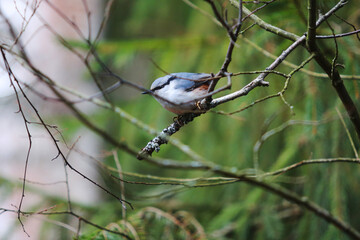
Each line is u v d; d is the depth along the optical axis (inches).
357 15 326.6
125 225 265.3
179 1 494.0
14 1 236.7
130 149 323.9
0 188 430.0
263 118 392.2
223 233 418.9
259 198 408.8
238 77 369.1
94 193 538.0
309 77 336.8
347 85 309.9
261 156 410.9
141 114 427.8
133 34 531.8
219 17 187.0
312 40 207.8
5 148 518.9
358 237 303.3
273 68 212.1
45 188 527.5
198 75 284.8
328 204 350.6
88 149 529.7
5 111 459.8
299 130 371.6
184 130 431.5
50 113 462.9
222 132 419.2
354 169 349.1
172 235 311.6
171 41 418.0
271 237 379.9
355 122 231.0
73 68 538.6
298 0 291.6
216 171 277.3
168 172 526.0
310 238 354.0
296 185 429.1
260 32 336.8
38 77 280.5
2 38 261.0
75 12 547.2
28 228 441.4
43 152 532.1
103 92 228.1
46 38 536.1
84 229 402.9
